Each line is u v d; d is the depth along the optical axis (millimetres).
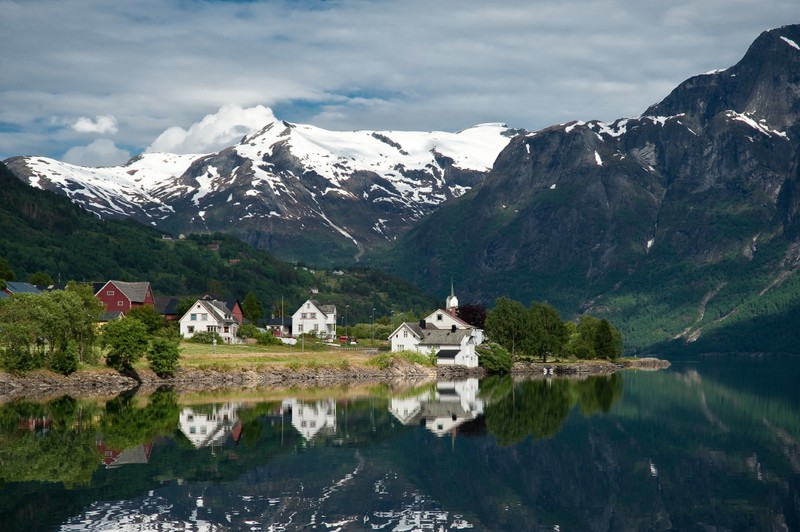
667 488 78812
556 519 68375
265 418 113875
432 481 78812
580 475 83375
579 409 133250
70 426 105562
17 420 110062
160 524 64125
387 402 135125
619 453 94688
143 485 75375
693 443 101938
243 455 88500
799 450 97750
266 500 70938
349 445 95000
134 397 137375
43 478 77750
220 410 121625
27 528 62875
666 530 66125
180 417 114000
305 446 93938
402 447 94562
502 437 102750
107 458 86438
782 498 75375
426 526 65312
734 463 90000
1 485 75125
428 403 135125
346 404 131625
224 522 64812
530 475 82750
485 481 79562
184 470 81250
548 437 104000
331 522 65438
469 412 124688
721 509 71812
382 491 74688
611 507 72062
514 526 66188
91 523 64188
